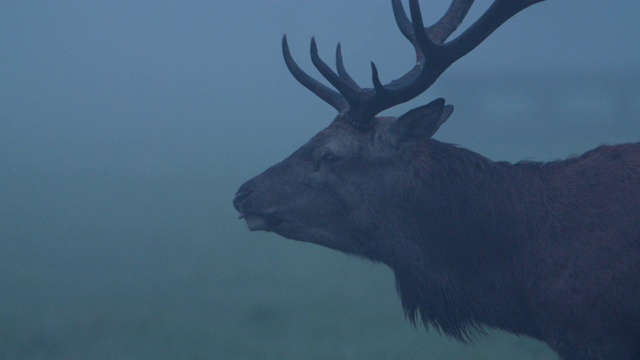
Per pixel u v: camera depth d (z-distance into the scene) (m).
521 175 14.78
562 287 13.85
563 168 14.74
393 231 15.16
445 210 14.82
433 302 14.99
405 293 15.29
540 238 14.20
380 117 15.49
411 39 16.38
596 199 14.13
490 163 14.98
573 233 14.02
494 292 14.52
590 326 13.67
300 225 15.43
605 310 13.60
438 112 14.65
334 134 15.32
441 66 14.88
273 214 15.45
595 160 14.64
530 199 14.48
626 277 13.55
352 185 15.18
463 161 14.95
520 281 14.26
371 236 15.28
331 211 15.30
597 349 13.67
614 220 13.86
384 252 15.30
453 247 14.76
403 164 15.03
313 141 15.48
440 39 16.17
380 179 15.11
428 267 14.98
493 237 14.49
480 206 14.66
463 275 14.73
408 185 15.01
